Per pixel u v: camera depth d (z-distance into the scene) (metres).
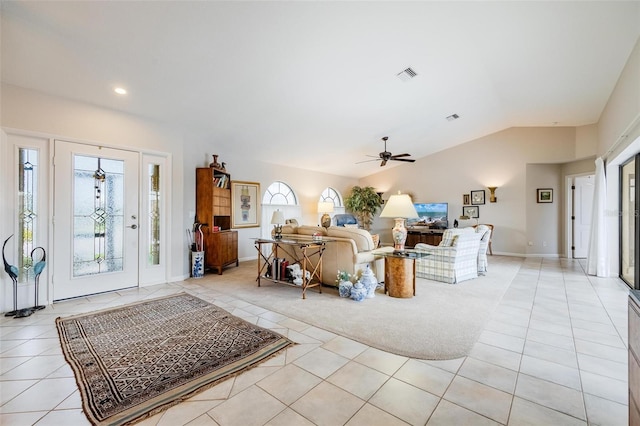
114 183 3.92
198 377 1.89
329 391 1.74
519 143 7.00
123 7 2.31
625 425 1.45
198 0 2.34
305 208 7.95
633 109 3.44
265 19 2.63
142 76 3.20
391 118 5.47
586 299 3.55
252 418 1.52
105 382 1.83
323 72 3.62
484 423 1.47
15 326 2.73
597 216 4.92
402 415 1.53
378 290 3.97
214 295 3.75
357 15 2.74
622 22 2.96
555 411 1.55
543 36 3.24
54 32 2.48
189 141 4.89
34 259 3.30
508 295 3.73
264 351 2.23
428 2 2.67
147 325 2.75
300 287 4.12
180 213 4.61
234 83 3.59
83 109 3.61
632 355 1.20
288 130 5.34
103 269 3.84
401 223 3.88
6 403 1.64
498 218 7.29
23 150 3.24
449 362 2.07
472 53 3.57
